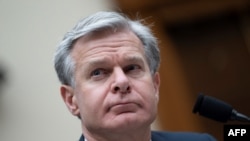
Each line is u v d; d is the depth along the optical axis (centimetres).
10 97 560
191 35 633
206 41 635
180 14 607
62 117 562
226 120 268
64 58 277
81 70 266
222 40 633
